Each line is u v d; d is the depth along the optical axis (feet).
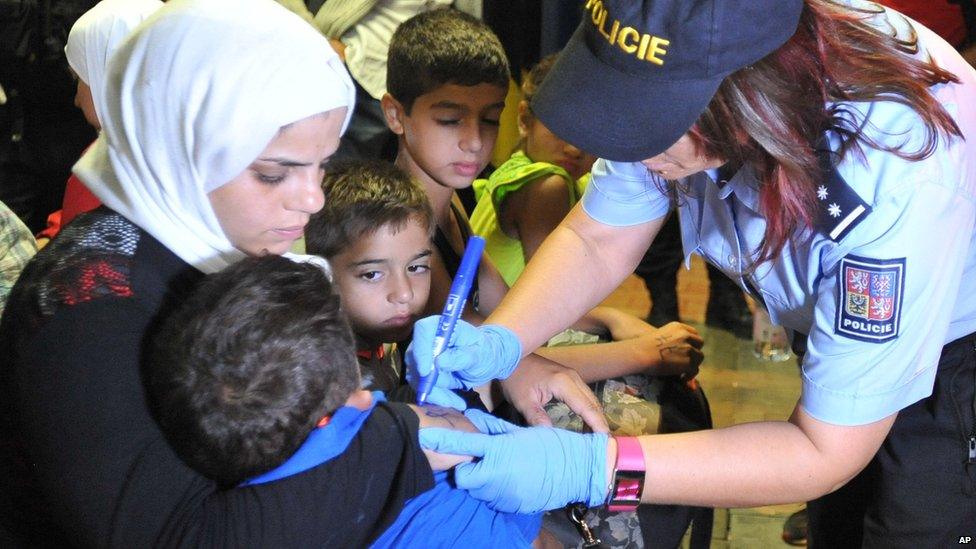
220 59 3.30
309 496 3.26
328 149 3.56
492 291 6.11
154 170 3.42
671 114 3.34
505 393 4.82
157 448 3.22
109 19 5.56
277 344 3.10
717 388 9.92
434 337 4.21
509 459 3.82
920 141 3.63
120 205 3.51
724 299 11.23
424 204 5.10
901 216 3.67
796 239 4.01
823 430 4.06
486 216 7.02
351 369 3.36
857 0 4.17
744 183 4.05
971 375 4.53
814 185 3.70
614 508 4.15
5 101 8.49
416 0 8.85
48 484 3.26
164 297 3.46
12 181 9.26
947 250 3.79
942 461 4.60
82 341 3.22
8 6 8.60
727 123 3.45
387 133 8.96
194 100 3.31
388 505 3.47
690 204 4.69
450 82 5.85
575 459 3.97
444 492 3.71
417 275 5.17
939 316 3.91
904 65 3.72
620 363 5.30
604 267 5.08
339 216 4.89
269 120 3.32
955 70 4.05
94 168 3.61
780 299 4.49
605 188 4.88
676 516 4.75
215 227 3.54
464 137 5.96
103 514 3.19
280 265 3.31
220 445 3.14
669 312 11.04
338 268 4.97
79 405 3.18
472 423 4.07
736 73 3.37
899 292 3.75
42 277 3.34
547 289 4.90
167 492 3.21
